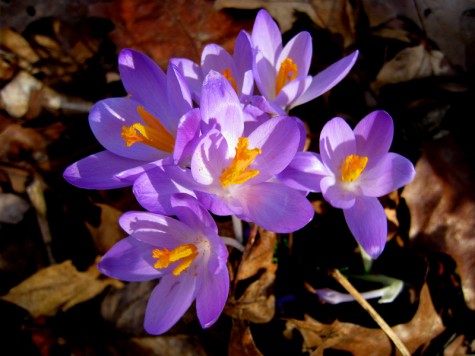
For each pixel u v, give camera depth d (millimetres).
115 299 213
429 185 219
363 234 166
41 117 257
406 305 205
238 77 178
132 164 169
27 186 234
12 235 233
